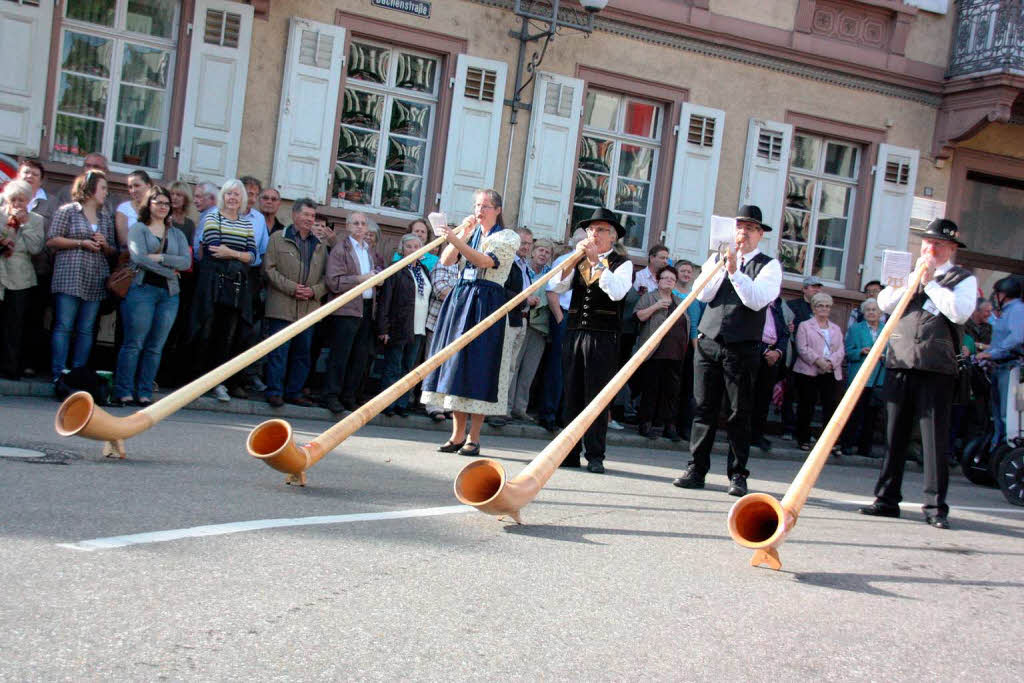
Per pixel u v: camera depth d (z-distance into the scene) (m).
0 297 9.21
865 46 16.45
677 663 3.51
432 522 5.24
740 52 15.68
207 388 6.09
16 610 3.22
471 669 3.21
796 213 16.61
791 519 4.78
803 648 3.86
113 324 11.03
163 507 4.79
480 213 8.16
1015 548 6.71
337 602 3.70
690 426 12.55
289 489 5.66
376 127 13.98
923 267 7.22
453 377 8.07
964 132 16.59
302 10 13.31
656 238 15.49
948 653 4.05
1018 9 16.03
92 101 12.54
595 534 5.46
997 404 11.45
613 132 15.31
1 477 5.02
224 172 12.95
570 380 8.38
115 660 2.93
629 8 14.89
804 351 13.02
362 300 10.50
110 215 9.48
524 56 14.45
